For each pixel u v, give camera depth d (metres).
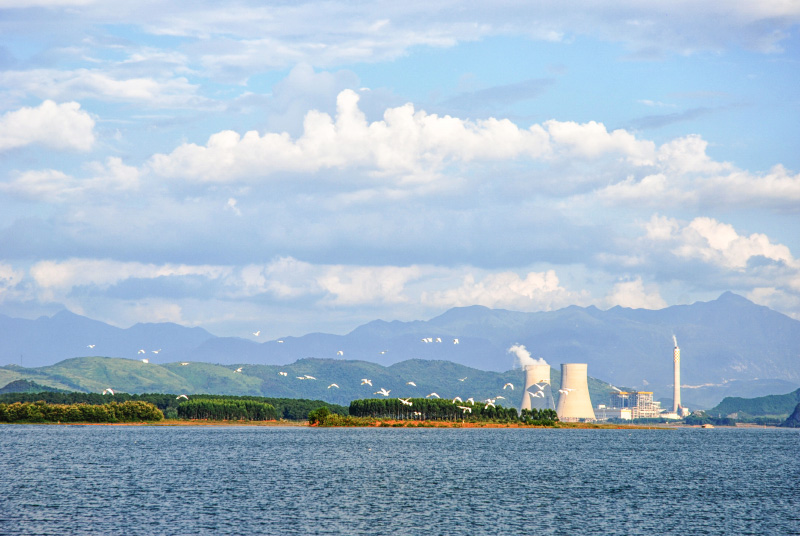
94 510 183.25
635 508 198.12
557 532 167.50
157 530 162.25
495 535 163.50
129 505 190.38
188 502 196.00
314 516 180.00
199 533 160.12
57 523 167.88
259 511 185.00
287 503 197.12
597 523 177.50
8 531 160.12
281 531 163.50
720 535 167.00
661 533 168.25
